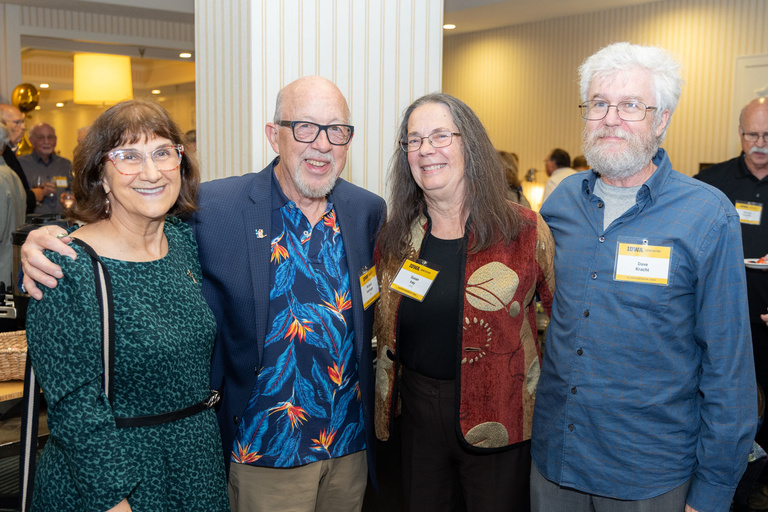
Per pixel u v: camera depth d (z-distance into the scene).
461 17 8.34
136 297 1.35
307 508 1.75
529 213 1.78
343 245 1.80
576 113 8.27
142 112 1.36
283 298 1.70
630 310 1.52
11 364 2.08
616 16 7.72
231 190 1.74
